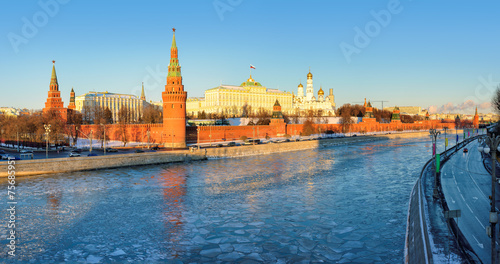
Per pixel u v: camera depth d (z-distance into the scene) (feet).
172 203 213.46
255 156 443.73
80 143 525.75
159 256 139.64
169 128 451.12
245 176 300.20
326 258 136.98
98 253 141.69
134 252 142.92
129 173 311.47
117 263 133.28
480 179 245.45
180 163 374.63
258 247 148.05
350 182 274.36
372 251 141.79
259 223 177.17
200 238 157.99
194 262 134.62
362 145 609.83
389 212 191.52
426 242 114.62
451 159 367.25
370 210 196.03
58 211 195.52
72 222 177.78
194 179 285.84
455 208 166.91
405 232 160.76
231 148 431.84
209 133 535.19
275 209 200.85
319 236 159.02
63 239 155.74
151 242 153.28
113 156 338.34
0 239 155.02
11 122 546.67
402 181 275.39
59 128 511.40
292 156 444.96
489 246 119.44
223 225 174.60
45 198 222.28
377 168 344.08
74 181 273.33
